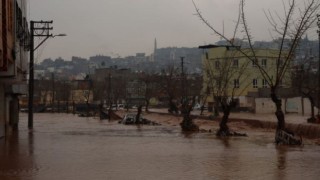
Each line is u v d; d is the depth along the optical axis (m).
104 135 34.34
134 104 117.69
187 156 19.92
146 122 54.41
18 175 14.70
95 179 13.87
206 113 78.44
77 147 24.33
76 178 14.05
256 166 16.59
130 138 31.05
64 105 124.81
